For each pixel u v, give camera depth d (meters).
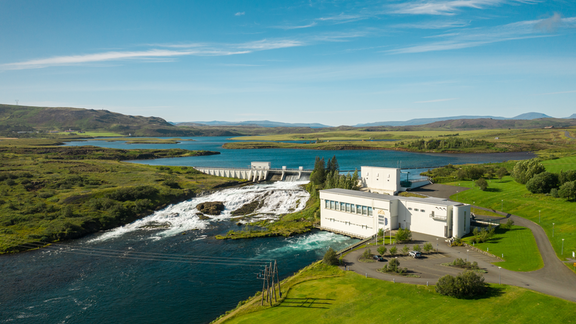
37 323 78.19
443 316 65.00
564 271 81.75
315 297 77.00
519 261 88.88
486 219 123.88
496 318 63.22
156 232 143.50
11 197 171.62
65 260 114.12
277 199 184.50
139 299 88.12
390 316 66.44
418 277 82.81
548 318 62.22
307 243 125.38
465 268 86.75
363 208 128.62
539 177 145.38
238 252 118.38
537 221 119.62
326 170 198.88
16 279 100.12
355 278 84.88
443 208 111.44
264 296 81.00
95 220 149.50
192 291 91.75
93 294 90.88
